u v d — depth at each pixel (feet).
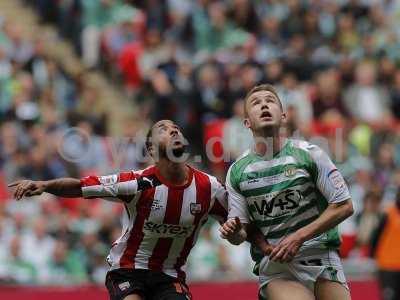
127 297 51.98
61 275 87.56
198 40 127.75
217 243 91.91
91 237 88.79
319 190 51.70
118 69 120.98
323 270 51.98
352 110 123.03
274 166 51.72
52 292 82.89
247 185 51.93
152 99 113.50
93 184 51.65
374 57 134.31
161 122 52.80
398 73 128.77
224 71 115.65
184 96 110.83
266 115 51.72
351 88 124.36
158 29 125.80
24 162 97.81
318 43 132.05
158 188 52.06
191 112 110.42
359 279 91.30
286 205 51.60
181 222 52.39
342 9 140.87
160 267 52.90
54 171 98.12
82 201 92.99
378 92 125.18
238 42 128.88
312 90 118.62
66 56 124.26
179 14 127.24
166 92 110.63
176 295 52.01
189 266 90.22
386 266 85.15
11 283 83.92
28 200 90.79
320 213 51.98
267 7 136.46
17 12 127.85
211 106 111.86
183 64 115.96
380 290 85.81
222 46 128.98
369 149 111.14
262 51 127.85
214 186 52.85
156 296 52.47
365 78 125.08
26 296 82.23
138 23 125.49
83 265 88.17
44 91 111.45
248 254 92.53
